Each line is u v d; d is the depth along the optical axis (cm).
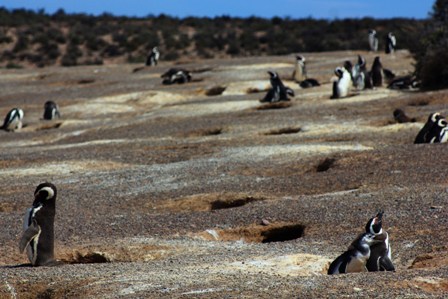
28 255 3956
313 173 6306
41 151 8631
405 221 4547
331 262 3762
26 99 13988
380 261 3453
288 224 4841
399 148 6819
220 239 4778
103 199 6009
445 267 3366
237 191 5872
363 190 5488
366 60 16025
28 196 6156
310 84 12988
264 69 15500
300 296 2897
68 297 3303
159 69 17300
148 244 4397
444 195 5041
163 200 5844
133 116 11488
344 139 7900
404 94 10956
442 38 12219
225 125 9388
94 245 4422
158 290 3167
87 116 12131
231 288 3089
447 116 8619
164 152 7931
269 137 8288
